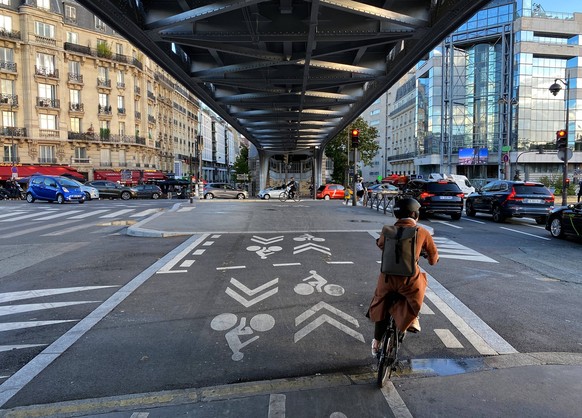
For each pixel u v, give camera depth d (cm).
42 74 4750
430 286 686
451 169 6166
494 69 5916
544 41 5803
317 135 4119
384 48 1692
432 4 1167
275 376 387
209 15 1098
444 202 1761
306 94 2095
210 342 464
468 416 319
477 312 563
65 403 342
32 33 4659
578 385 366
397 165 8375
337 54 1689
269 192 3988
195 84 1891
